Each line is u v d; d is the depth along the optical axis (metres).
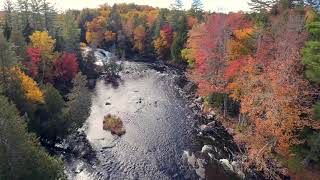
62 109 45.34
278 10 63.72
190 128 53.72
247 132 47.25
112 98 67.88
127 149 46.59
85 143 47.50
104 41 126.44
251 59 46.41
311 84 39.91
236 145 48.03
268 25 59.31
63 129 44.91
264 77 41.75
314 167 39.41
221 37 58.72
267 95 38.97
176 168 42.44
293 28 47.75
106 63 89.06
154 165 42.94
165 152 46.09
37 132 43.19
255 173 41.06
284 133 40.03
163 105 64.12
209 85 57.78
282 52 44.62
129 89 74.44
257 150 41.69
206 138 50.34
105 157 44.41
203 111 60.69
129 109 61.59
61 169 30.92
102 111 60.12
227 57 56.34
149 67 97.56
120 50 117.06
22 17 87.69
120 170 41.66
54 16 90.06
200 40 66.69
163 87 76.44
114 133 50.84
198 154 45.59
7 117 25.34
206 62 59.66
